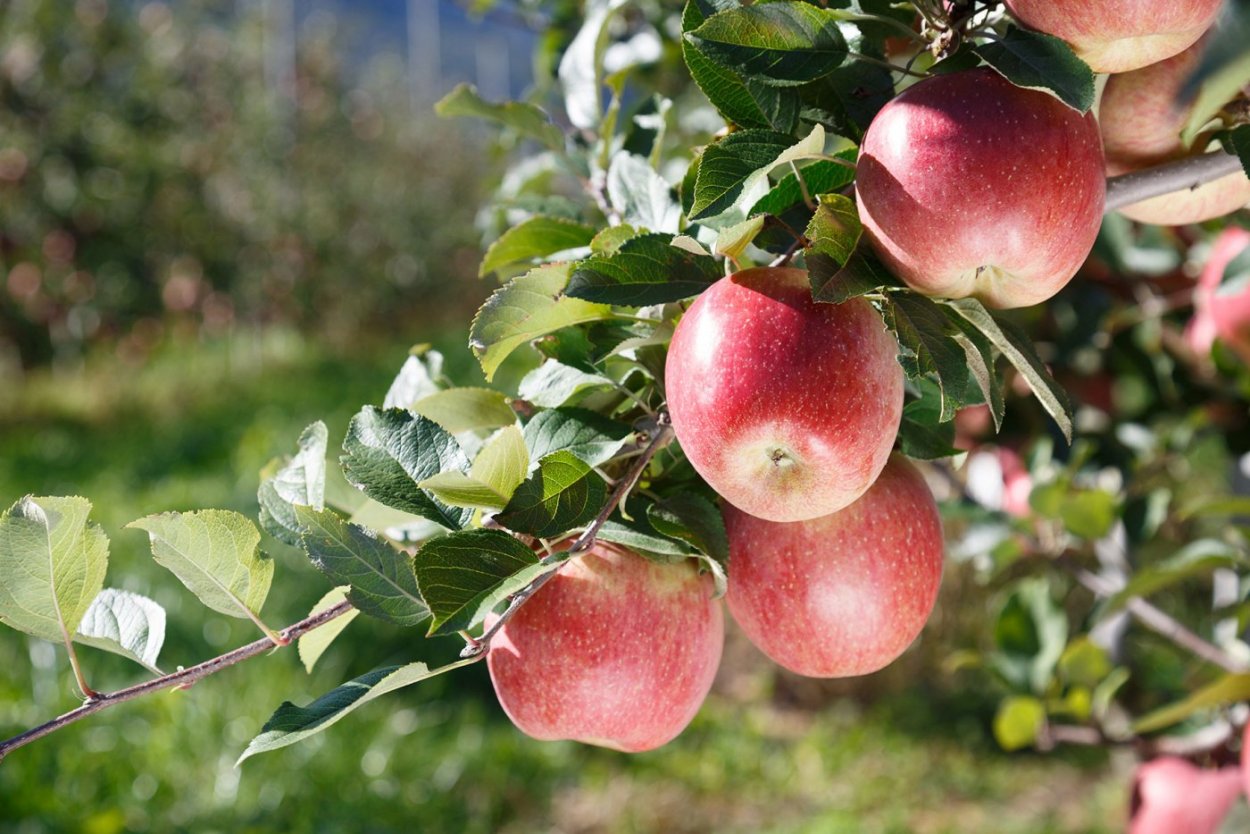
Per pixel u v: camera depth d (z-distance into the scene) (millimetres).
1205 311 1052
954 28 608
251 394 4969
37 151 4680
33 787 1794
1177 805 1021
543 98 1273
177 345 5480
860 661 670
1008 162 573
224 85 5586
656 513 621
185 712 2123
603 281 612
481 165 6891
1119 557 1116
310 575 2725
